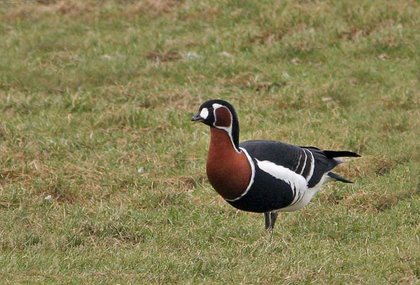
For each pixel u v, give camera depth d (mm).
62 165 14578
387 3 22094
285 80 19016
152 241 11672
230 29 21891
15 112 17406
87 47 21344
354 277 10289
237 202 11461
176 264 10602
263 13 22031
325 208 13094
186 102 17781
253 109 17453
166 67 19766
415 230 11977
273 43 20922
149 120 16750
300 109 17656
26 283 10109
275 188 11359
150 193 13445
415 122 16703
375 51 20531
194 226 12320
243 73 19250
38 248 11289
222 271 10438
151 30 22172
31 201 13102
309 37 20828
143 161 14961
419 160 14930
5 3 24141
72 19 23172
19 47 21344
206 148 15531
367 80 19266
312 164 11836
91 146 15602
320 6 22156
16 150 15039
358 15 21609
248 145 11617
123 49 21156
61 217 12391
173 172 14664
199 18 22578
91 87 19078
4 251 11250
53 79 19312
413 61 20047
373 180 14188
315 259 10820
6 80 19281
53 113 17141
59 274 10438
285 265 10516
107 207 12820
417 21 21469
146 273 10391
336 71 19625
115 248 11383
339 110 17578
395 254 10961
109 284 10109
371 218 12570
